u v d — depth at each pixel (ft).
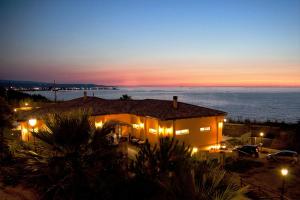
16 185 29.50
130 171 25.58
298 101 648.38
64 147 25.50
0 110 55.62
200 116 80.79
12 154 34.88
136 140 80.64
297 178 65.51
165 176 20.59
